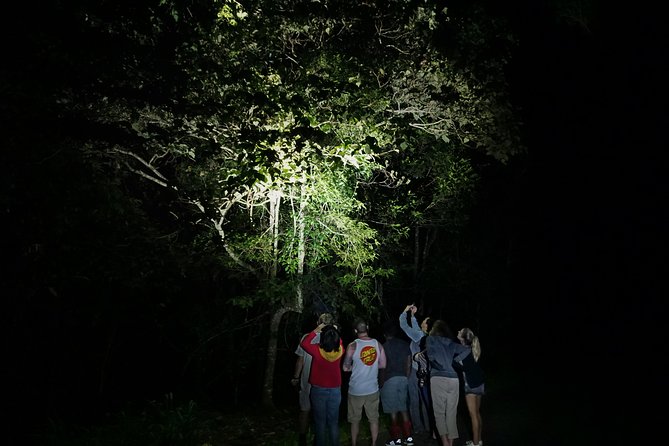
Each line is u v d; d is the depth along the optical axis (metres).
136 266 9.51
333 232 12.40
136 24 8.95
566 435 8.74
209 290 15.71
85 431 10.22
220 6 9.62
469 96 11.15
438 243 21.33
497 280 22.19
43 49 7.79
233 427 11.15
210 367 15.82
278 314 13.54
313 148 9.93
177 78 9.26
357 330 7.96
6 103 6.78
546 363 18.06
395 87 11.42
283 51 11.02
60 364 12.95
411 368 8.87
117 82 9.27
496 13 11.34
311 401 7.54
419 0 10.03
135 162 13.16
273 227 13.09
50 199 7.59
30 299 10.15
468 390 7.95
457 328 23.16
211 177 12.04
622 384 12.78
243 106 9.95
